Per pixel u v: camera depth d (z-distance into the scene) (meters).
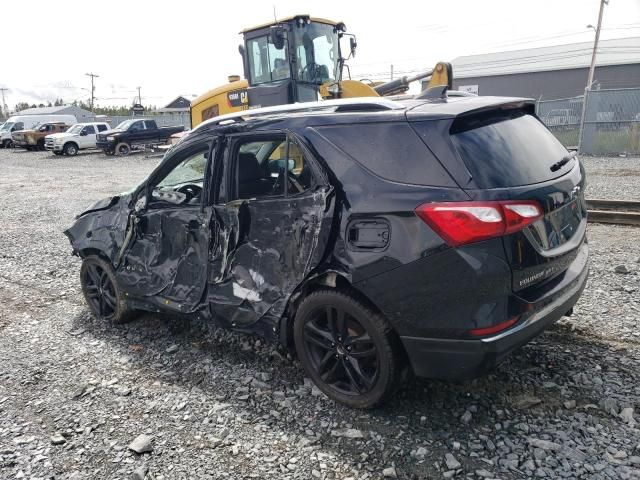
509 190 2.75
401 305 2.89
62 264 7.09
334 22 11.30
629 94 16.97
